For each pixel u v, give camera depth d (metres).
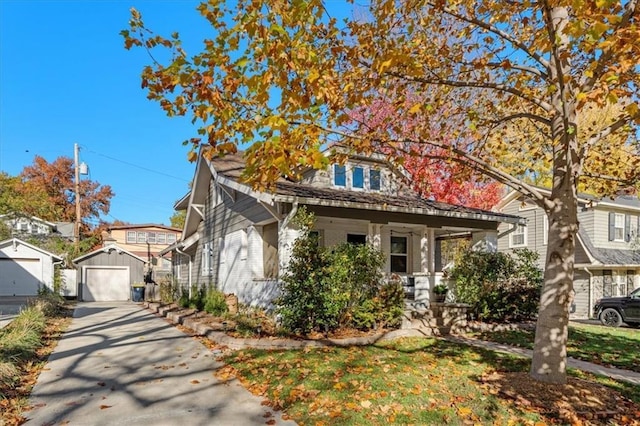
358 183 13.78
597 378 6.34
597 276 18.31
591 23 4.05
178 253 23.61
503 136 8.94
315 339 8.79
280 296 9.74
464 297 12.12
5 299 22.52
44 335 10.19
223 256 15.20
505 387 5.52
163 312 15.47
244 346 8.42
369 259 10.03
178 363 7.40
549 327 5.57
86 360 7.66
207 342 9.19
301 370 6.44
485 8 5.88
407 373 6.30
